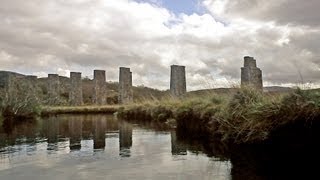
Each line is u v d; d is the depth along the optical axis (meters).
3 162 9.27
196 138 13.02
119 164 8.73
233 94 11.45
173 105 20.81
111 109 39.53
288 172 7.18
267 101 9.52
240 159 8.62
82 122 24.12
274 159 8.46
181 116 15.90
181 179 7.06
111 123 22.67
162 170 7.88
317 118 7.93
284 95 8.84
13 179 7.49
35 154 10.52
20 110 27.09
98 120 26.22
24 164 8.98
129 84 41.84
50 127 20.12
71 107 41.09
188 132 15.05
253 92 11.09
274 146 9.02
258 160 8.42
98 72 47.19
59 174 7.83
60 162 9.20
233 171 7.46
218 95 13.80
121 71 41.62
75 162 9.16
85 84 70.75
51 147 11.98
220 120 11.42
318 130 7.92
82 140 13.85
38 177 7.61
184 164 8.41
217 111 12.25
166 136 14.20
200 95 15.59
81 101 48.75
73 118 29.36
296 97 8.41
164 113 21.28
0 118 22.59
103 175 7.62
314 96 8.20
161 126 19.00
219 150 10.08
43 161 9.37
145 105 26.20
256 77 17.08
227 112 11.18
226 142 10.99
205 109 13.30
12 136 15.47
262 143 9.45
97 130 17.95
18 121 25.27
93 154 10.38
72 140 13.89
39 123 23.45
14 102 26.64
